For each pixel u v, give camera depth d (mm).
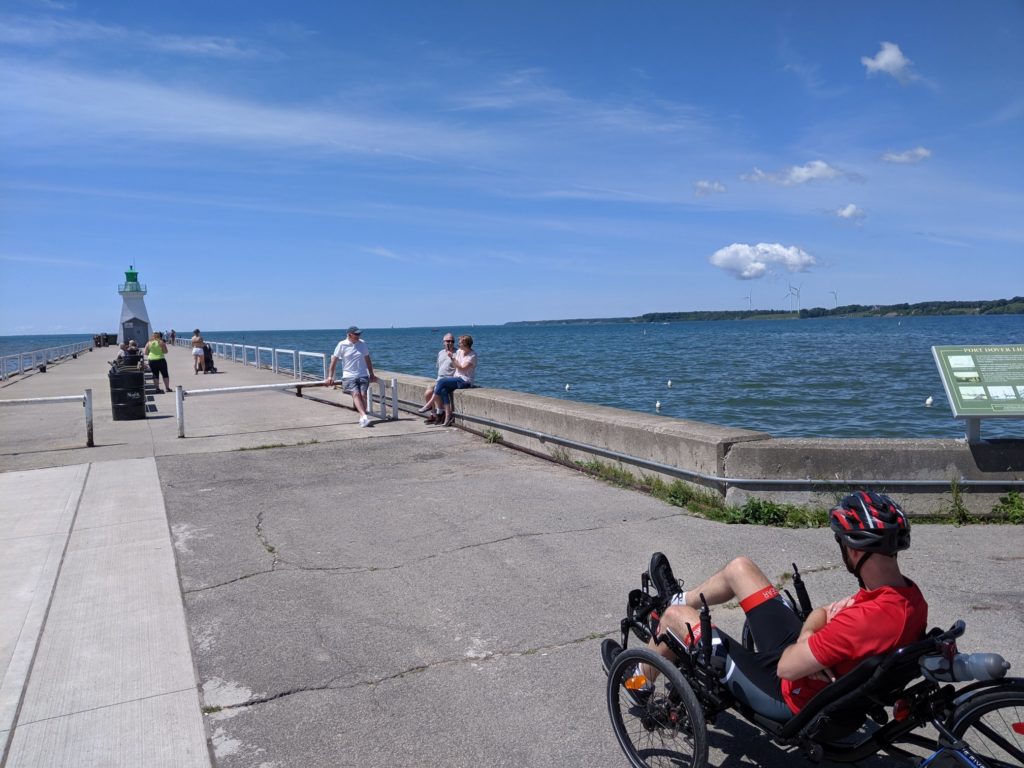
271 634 5262
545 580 6070
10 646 5113
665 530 7152
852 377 32375
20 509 8414
